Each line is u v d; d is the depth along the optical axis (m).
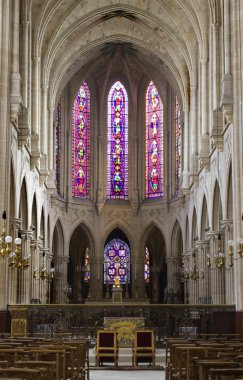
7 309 31.92
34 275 45.44
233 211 32.50
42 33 45.41
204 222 46.56
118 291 44.72
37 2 44.28
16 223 35.34
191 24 48.38
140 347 26.52
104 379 22.08
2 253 25.30
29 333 30.73
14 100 32.88
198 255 47.47
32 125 44.09
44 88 49.00
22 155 38.47
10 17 33.94
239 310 31.44
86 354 22.22
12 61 33.81
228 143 35.59
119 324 31.22
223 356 14.26
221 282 41.41
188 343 20.09
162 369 25.66
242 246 27.53
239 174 31.94
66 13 48.31
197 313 34.31
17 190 36.47
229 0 34.94
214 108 39.44
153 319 35.00
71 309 33.22
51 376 13.38
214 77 39.72
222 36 39.25
